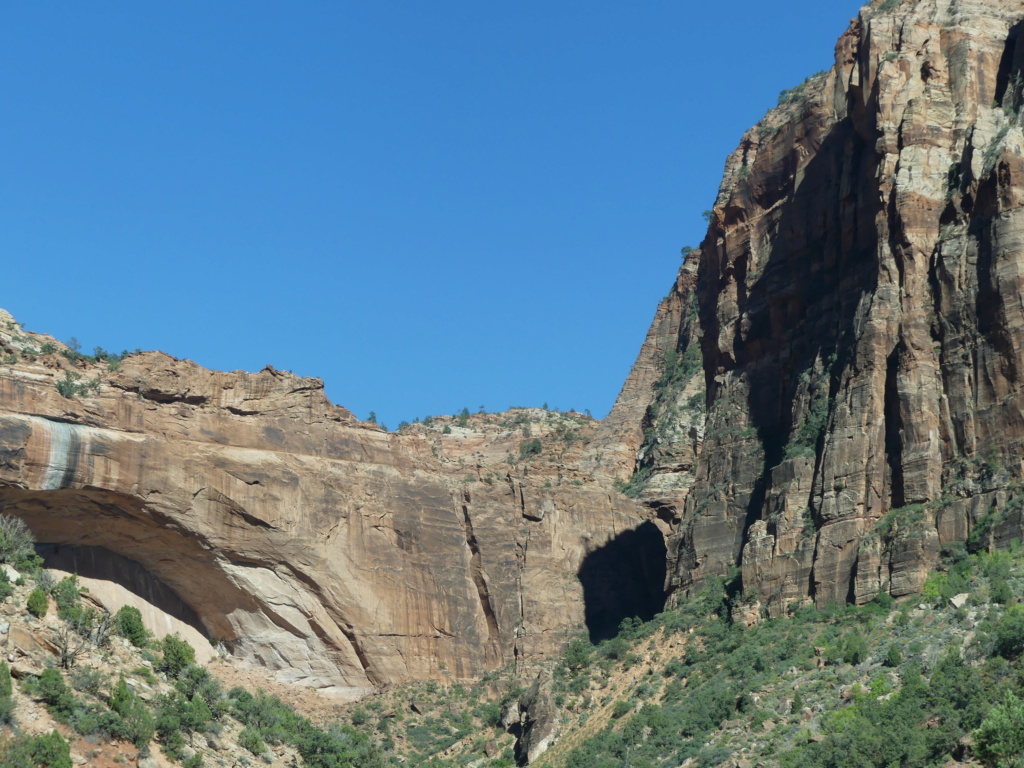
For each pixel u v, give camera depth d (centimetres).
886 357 10856
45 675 7244
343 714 13262
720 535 12500
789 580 10919
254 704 8788
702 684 10638
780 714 9481
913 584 9969
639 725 10412
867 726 8556
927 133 11238
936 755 7962
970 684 8256
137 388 12631
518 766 11838
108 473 12162
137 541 12625
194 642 13012
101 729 7194
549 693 12106
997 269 10338
